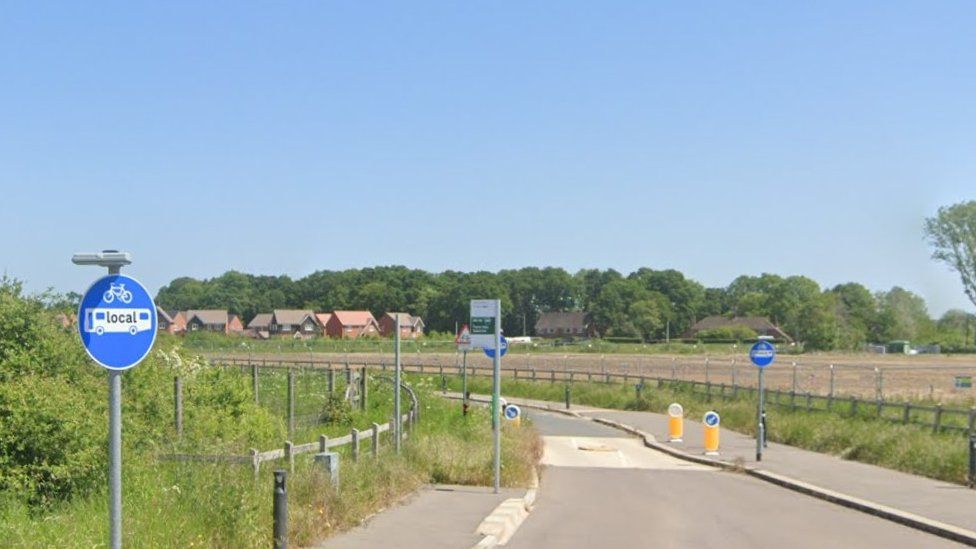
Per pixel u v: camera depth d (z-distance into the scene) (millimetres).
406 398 34469
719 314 155250
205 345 87500
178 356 21797
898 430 24266
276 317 134125
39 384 12203
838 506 17281
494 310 17125
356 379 32969
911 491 18266
